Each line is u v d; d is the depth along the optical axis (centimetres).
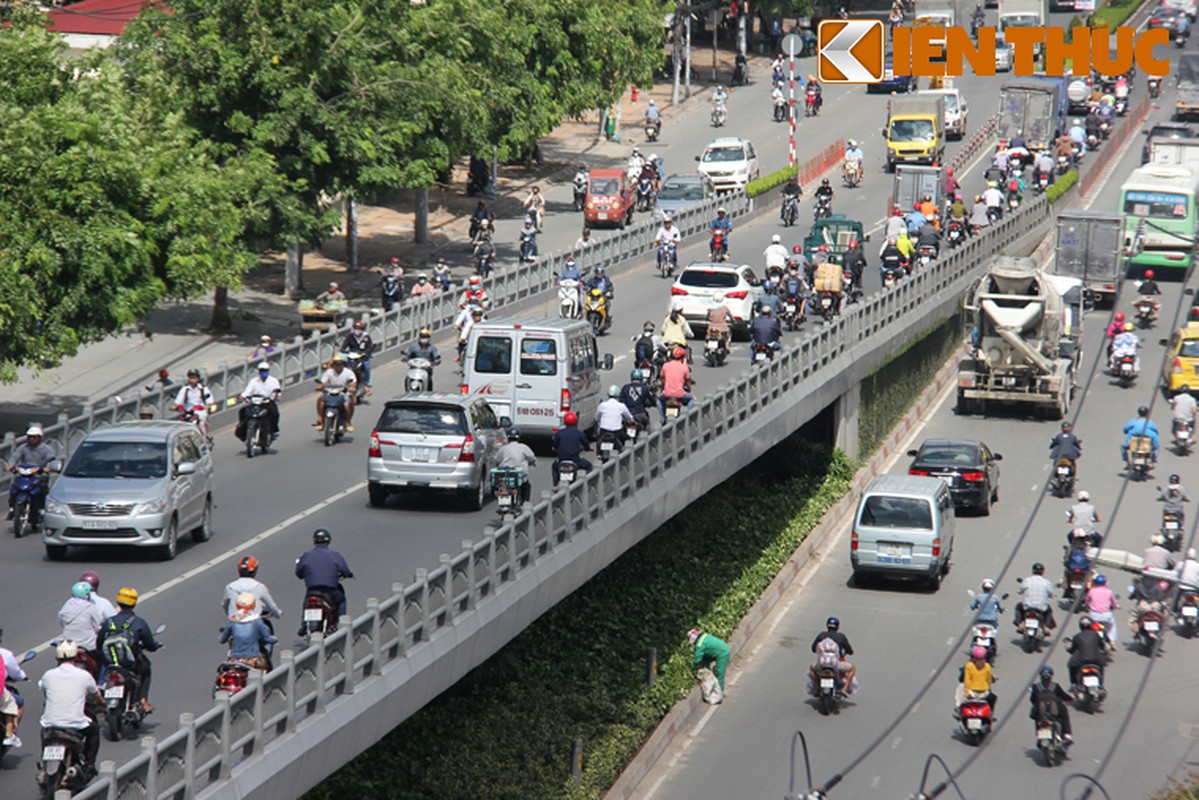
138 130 14950
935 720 11425
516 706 10150
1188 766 10656
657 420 14000
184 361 16862
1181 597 12975
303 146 18200
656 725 11031
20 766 6400
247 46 17912
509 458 10400
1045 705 10600
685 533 14112
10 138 12812
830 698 11512
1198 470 17188
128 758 6338
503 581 8688
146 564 9562
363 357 15050
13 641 8031
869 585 14338
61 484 9594
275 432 13025
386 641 7369
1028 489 16700
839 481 16612
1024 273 18738
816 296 19462
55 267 12569
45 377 16000
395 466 10844
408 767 8906
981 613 12481
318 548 7694
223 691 6291
